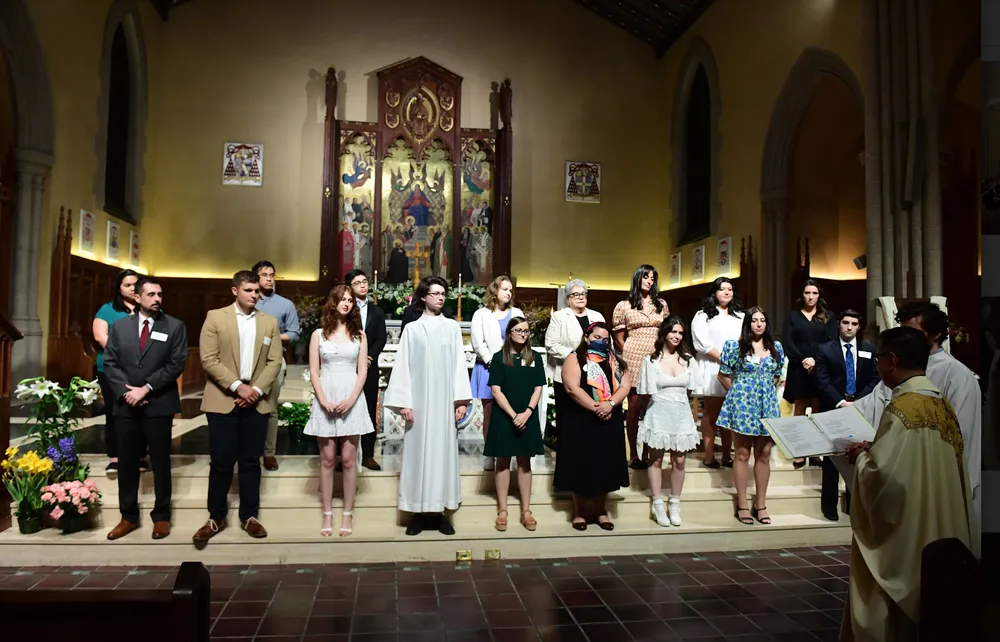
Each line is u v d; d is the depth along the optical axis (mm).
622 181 14695
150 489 5078
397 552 4543
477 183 13906
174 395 4520
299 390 9430
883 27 8016
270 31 13734
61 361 9516
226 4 13648
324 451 4590
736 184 11969
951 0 7488
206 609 1668
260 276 5605
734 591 4070
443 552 4582
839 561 4664
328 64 13852
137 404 4348
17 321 8961
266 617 3576
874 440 2701
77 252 10289
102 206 11039
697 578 4293
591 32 14812
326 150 13195
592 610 3746
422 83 13602
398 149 13773
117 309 5047
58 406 4785
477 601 3854
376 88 13922
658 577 4301
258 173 13492
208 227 13312
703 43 13141
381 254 13523
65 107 9906
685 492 5359
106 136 11172
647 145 14875
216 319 4477
